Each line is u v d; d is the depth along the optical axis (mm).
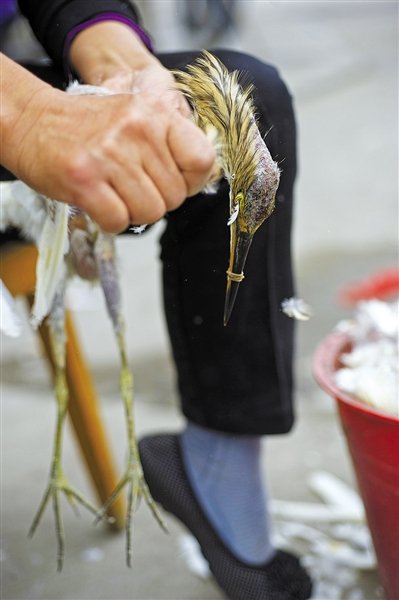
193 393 969
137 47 893
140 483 859
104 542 1174
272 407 961
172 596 1093
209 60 776
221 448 996
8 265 1011
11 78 728
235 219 746
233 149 742
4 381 1575
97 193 698
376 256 2102
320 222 2352
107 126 699
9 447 1364
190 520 1015
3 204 862
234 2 4277
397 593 946
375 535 940
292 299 944
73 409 1133
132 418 868
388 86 3828
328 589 1074
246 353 942
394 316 983
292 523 1177
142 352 1690
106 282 859
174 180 709
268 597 991
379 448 886
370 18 5375
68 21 916
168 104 738
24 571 1140
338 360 985
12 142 715
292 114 896
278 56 4461
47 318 910
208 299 914
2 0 1042
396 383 906
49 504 1239
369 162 2832
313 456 1301
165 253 917
